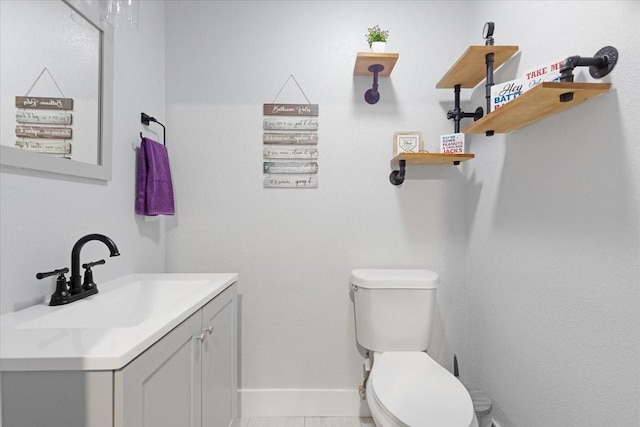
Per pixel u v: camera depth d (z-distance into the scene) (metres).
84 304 1.13
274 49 2.04
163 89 2.02
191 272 2.04
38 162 1.09
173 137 2.03
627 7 1.02
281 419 2.02
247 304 2.05
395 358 1.62
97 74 1.39
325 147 2.04
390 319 1.80
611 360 1.07
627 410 1.02
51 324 1.01
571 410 1.24
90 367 0.71
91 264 1.25
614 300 1.06
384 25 2.05
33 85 1.09
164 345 0.92
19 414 0.71
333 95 2.04
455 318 2.08
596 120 1.13
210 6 2.03
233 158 2.04
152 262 1.90
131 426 0.75
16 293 1.05
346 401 2.05
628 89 1.01
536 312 1.44
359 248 2.05
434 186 2.06
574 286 1.23
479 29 1.93
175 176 2.03
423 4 2.05
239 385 2.05
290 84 2.04
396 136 1.99
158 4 1.96
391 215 2.05
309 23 2.04
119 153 1.57
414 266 2.06
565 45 1.28
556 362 1.32
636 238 0.99
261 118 2.04
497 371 1.74
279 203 2.04
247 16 2.04
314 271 2.05
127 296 1.38
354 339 2.06
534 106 1.23
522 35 1.54
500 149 1.72
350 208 2.05
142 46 1.78
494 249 1.77
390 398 1.30
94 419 0.71
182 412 1.05
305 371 2.06
